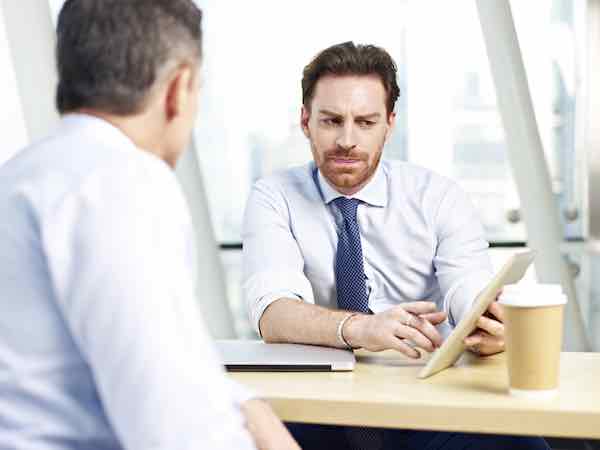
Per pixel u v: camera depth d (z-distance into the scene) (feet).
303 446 5.81
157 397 2.85
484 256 6.83
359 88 6.36
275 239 6.61
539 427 3.83
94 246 2.96
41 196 3.11
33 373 3.08
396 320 5.00
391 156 12.87
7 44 9.87
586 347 12.49
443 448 5.46
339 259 6.57
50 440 3.09
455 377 4.55
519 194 12.19
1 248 3.12
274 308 5.68
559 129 12.41
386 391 4.24
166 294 2.97
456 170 12.79
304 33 12.85
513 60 11.78
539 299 3.93
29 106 9.95
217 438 2.92
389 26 12.59
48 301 3.08
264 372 4.78
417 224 6.81
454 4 12.42
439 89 12.62
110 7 3.38
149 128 3.50
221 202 13.69
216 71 13.19
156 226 3.08
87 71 3.38
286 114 13.20
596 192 12.36
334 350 5.16
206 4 13.00
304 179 6.89
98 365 2.92
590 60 12.23
